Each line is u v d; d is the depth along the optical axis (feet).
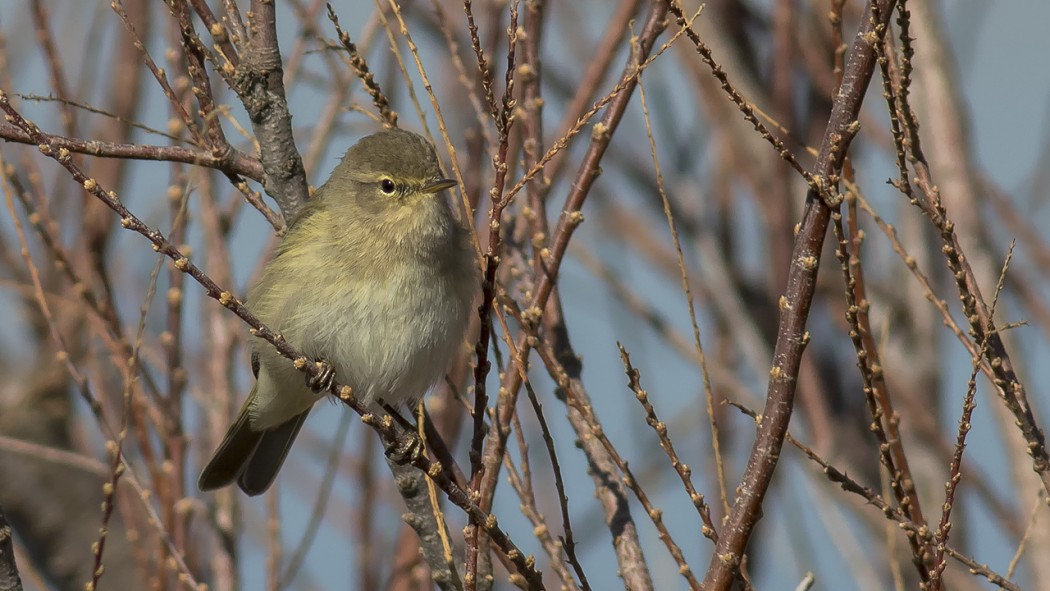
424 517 28.09
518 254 31.58
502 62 36.29
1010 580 24.91
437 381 32.99
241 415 34.86
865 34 22.57
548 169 31.94
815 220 22.25
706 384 23.91
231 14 30.40
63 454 33.40
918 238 38.86
